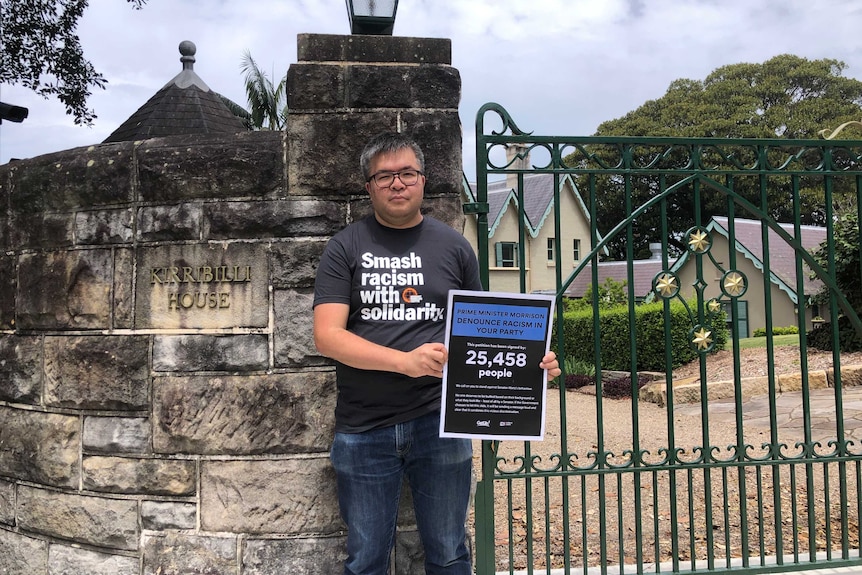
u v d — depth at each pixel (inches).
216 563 114.7
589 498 204.5
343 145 116.6
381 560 95.0
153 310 118.4
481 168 126.5
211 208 116.6
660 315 489.4
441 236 97.1
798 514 180.5
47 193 127.3
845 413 294.4
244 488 114.6
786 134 1188.5
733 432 286.7
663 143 129.7
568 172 127.2
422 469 94.8
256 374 115.3
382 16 123.3
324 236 116.0
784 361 414.9
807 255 135.3
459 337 92.2
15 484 132.2
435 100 118.8
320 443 115.0
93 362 121.0
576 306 684.7
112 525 119.0
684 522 178.1
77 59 574.2
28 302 130.5
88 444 121.3
